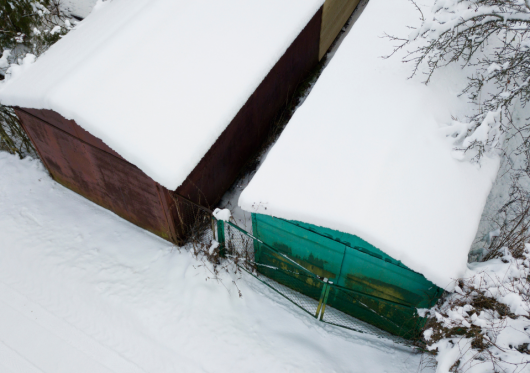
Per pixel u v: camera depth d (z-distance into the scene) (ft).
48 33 32.71
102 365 20.49
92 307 22.11
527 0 19.83
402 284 17.92
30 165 29.17
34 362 20.94
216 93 22.26
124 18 25.66
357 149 19.20
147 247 24.13
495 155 20.72
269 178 18.83
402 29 25.49
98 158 21.98
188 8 25.70
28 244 24.67
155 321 21.04
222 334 20.49
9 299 23.03
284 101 30.81
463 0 20.35
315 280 20.61
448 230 17.56
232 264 22.80
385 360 19.53
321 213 17.11
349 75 23.32
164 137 20.10
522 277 16.70
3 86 23.99
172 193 20.49
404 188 18.11
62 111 20.29
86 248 24.23
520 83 22.12
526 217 22.36
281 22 26.22
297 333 20.59
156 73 22.35
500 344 15.72
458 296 16.66
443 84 22.26
